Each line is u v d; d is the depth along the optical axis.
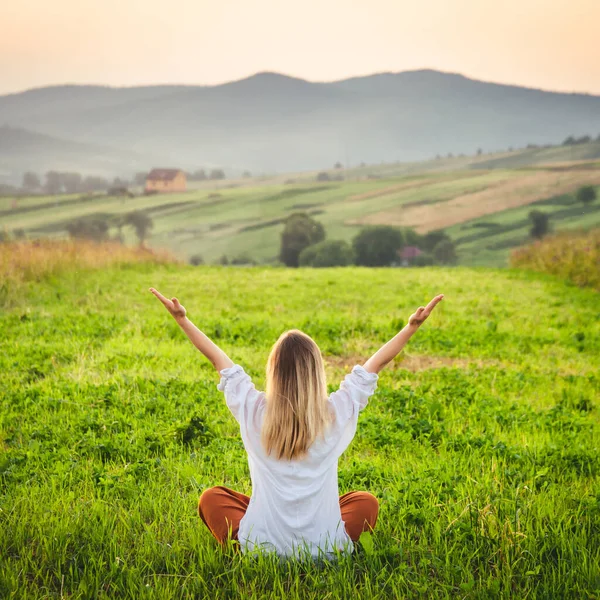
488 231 112.50
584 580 4.01
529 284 24.55
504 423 7.62
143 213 145.88
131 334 12.41
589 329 14.73
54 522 4.67
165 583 3.98
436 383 9.45
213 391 8.49
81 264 23.31
